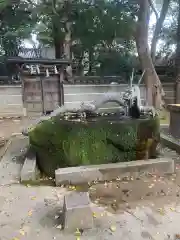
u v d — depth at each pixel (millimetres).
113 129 4176
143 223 2701
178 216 2840
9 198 3258
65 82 11906
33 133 4516
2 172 4152
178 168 4352
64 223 2557
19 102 11617
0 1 10430
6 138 7078
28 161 4336
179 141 5609
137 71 13773
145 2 10938
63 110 4727
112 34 12180
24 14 11922
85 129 4062
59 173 3699
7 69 13367
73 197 2717
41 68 11656
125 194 3404
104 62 14984
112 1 10977
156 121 4504
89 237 2451
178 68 12219
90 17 11484
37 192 3455
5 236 2465
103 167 3895
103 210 2975
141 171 4023
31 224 2666
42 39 15398
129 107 4918
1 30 13898
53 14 11781
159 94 11445
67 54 13031
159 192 3455
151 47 14148
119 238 2439
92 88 12117
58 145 4066
